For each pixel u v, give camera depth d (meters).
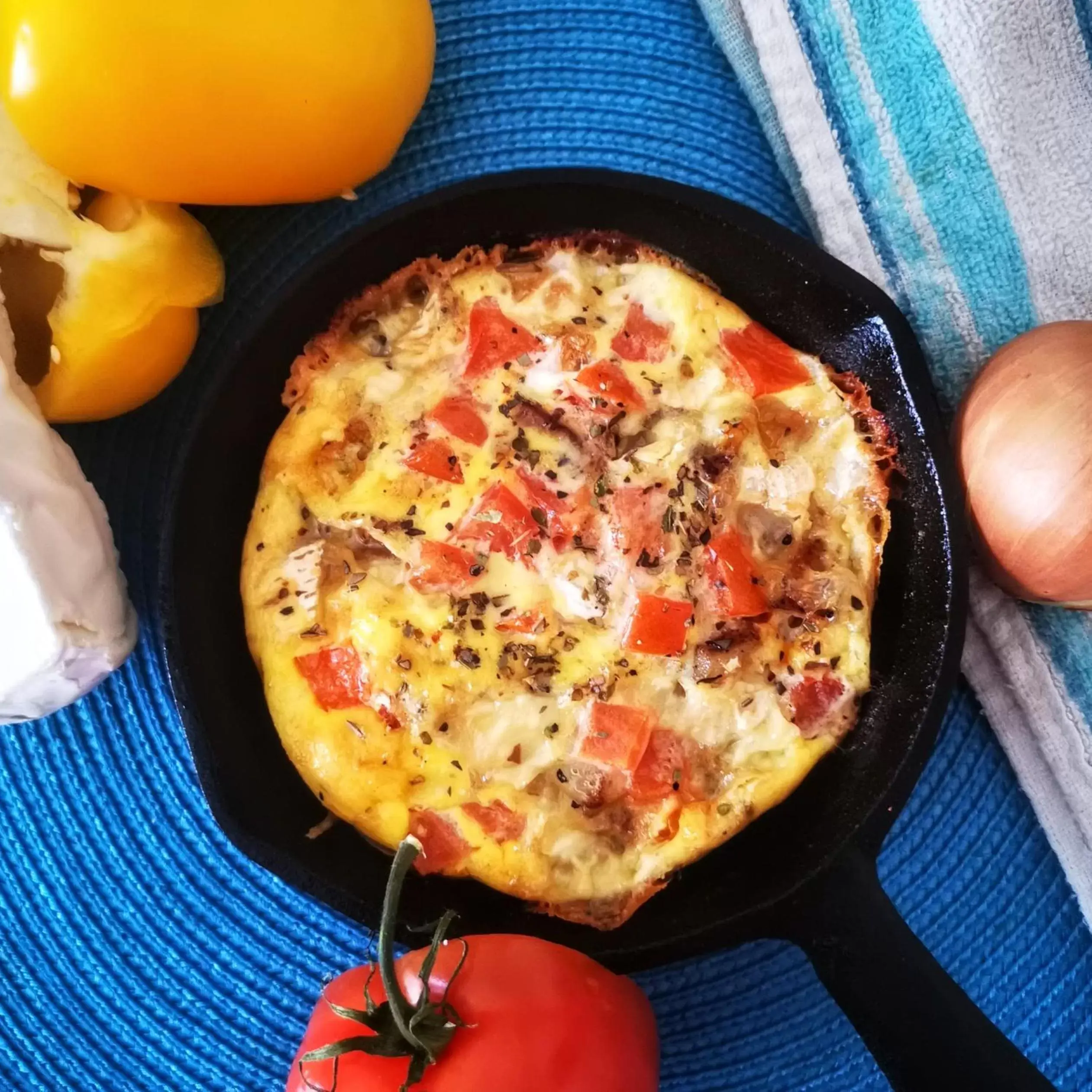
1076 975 0.32
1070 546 0.27
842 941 0.26
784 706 0.28
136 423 0.32
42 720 0.31
